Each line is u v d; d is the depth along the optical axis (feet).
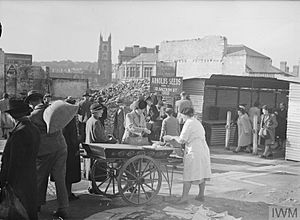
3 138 30.99
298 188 22.53
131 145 20.49
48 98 22.29
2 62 36.47
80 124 27.71
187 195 19.52
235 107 44.75
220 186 23.39
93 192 21.09
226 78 41.93
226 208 18.65
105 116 29.14
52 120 16.46
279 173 27.22
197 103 41.06
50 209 18.25
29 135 14.98
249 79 42.37
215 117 42.68
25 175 14.93
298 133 33.37
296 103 33.50
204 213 17.88
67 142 19.04
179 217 17.28
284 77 35.35
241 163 31.19
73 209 18.28
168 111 27.40
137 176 18.98
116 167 20.35
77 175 19.65
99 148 18.90
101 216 17.22
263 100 46.52
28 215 15.02
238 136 37.14
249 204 19.69
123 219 16.84
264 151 35.81
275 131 37.78
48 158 16.61
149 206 18.93
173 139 19.89
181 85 39.19
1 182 15.19
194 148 19.31
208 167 19.77
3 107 31.22
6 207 14.92
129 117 23.91
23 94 33.53
